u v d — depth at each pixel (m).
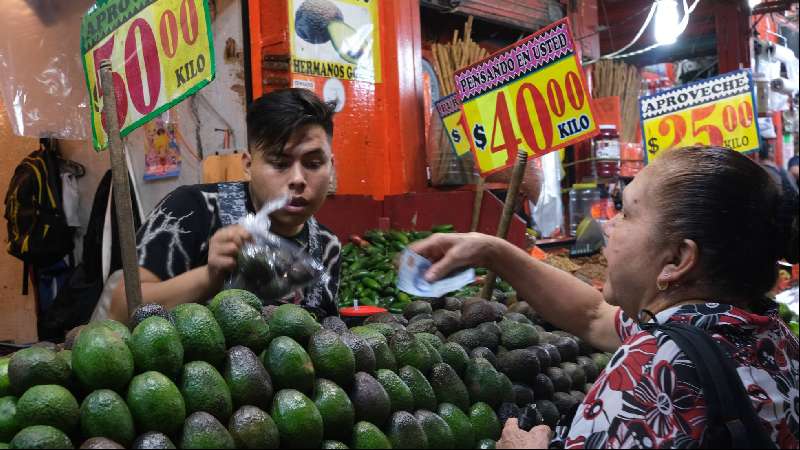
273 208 2.26
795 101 12.56
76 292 3.71
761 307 1.62
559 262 5.53
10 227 4.50
